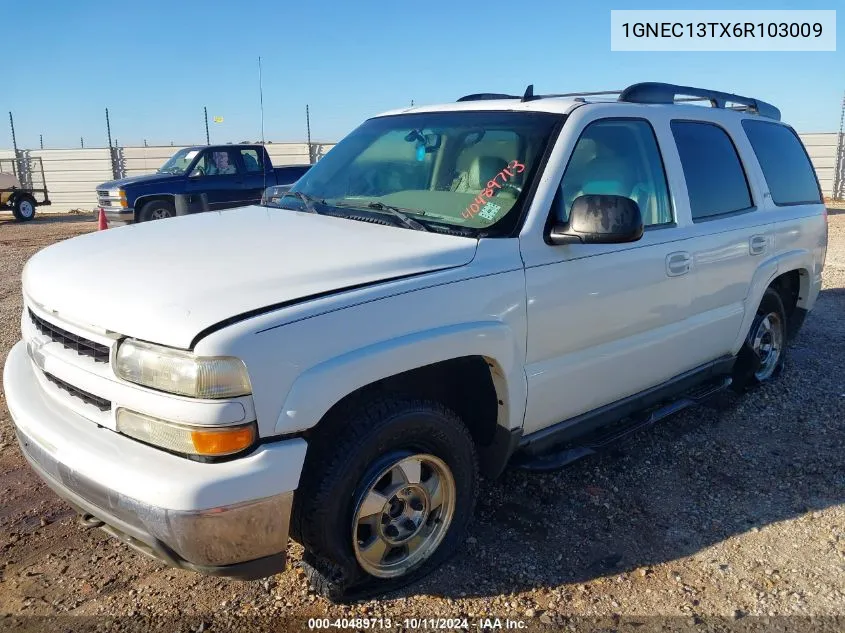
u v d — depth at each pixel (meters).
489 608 2.84
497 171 3.32
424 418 2.74
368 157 3.88
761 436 4.47
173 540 2.21
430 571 3.01
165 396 2.26
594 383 3.50
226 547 2.27
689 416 4.77
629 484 3.85
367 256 2.76
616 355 3.55
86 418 2.55
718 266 4.14
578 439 3.74
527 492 3.73
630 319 3.57
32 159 24.42
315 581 2.80
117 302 2.44
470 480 3.03
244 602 2.84
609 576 3.06
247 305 2.35
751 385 5.14
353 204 3.53
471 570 3.07
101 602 2.82
